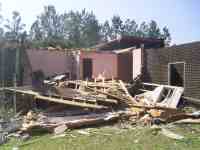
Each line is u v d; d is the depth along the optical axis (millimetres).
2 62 17828
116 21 80375
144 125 10273
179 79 16281
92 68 20953
